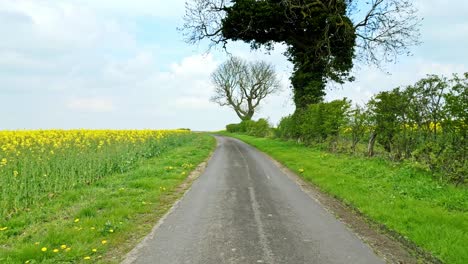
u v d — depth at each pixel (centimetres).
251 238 675
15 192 986
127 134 2614
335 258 580
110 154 1573
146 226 759
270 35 3173
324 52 3006
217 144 3566
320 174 1408
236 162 1955
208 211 883
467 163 1045
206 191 1137
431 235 672
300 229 739
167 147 2648
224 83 7606
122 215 814
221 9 3222
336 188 1136
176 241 659
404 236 689
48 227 751
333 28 2959
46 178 1145
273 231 721
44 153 1420
